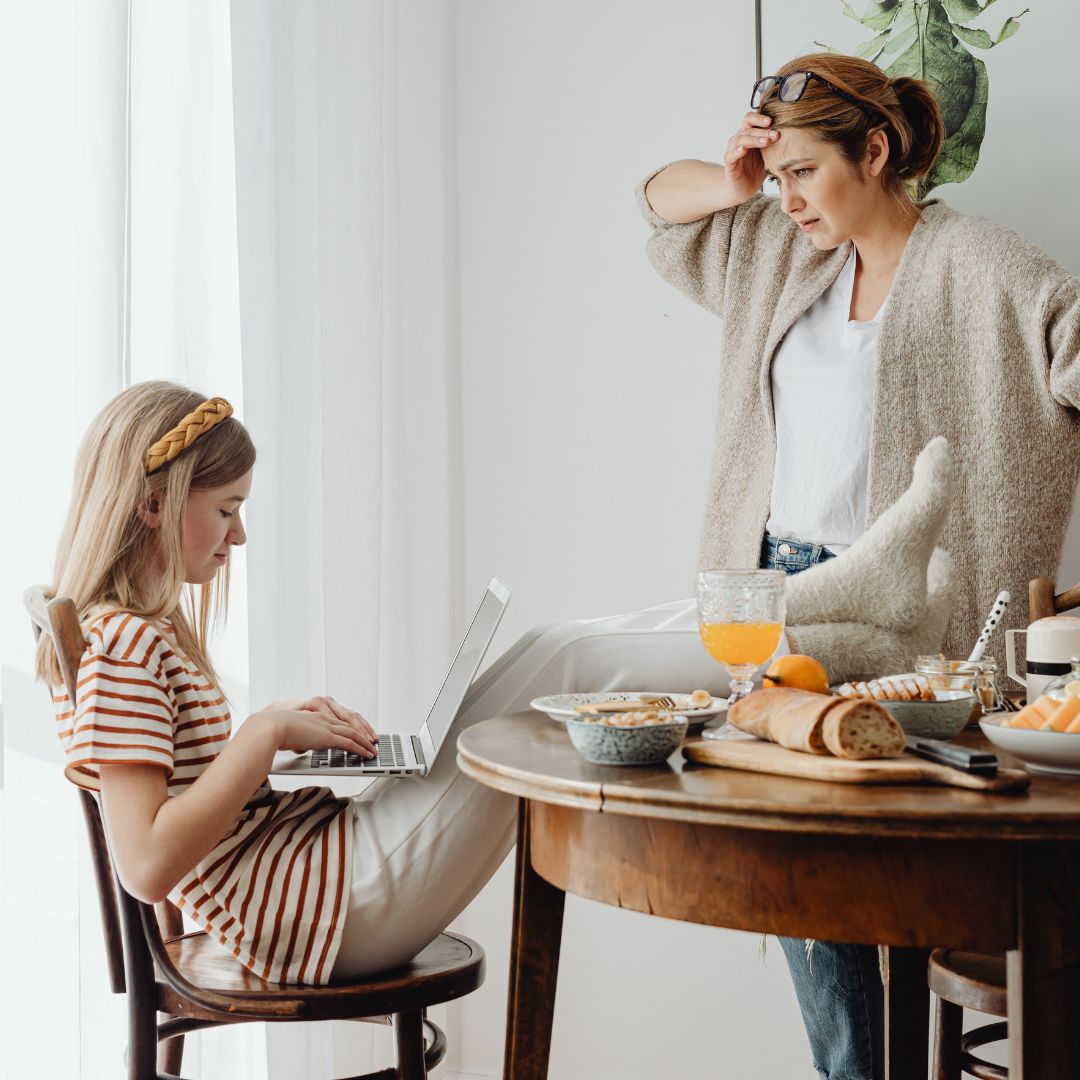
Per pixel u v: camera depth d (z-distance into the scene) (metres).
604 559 2.32
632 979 2.24
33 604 1.22
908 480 1.75
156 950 1.18
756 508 1.89
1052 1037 0.73
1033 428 1.70
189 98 1.76
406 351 2.39
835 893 0.77
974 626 1.73
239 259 1.87
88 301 1.51
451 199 2.43
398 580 2.32
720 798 0.77
